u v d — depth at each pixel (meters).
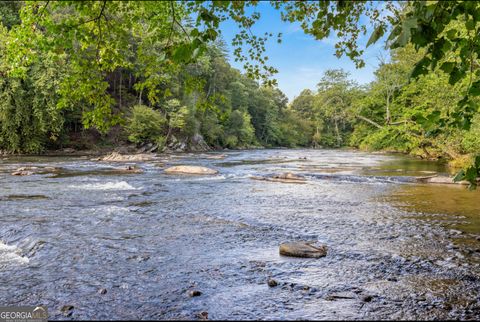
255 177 18.97
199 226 8.72
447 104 23.28
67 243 7.20
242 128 76.62
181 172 21.53
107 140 49.03
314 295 4.89
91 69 4.70
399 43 2.55
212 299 4.77
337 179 18.89
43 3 4.09
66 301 4.72
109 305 4.60
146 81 5.12
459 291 5.04
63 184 15.72
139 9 4.21
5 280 5.41
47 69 35.88
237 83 82.12
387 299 4.78
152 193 13.69
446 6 2.82
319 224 8.98
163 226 8.67
